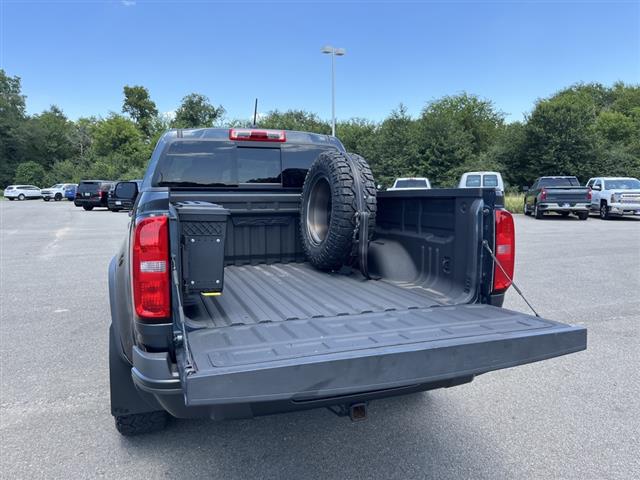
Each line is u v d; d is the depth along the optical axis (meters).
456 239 3.24
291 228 4.48
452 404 3.88
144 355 2.28
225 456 3.13
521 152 37.59
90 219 24.45
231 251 4.30
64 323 6.12
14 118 75.94
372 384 2.14
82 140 81.31
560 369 4.59
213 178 4.25
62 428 3.49
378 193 4.04
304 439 3.35
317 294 3.35
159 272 2.32
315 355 2.13
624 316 6.28
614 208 21.75
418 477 2.89
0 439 3.33
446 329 2.56
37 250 12.87
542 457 3.10
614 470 2.95
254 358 2.10
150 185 4.08
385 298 3.24
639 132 47.19
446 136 37.91
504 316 2.82
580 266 9.98
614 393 4.06
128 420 3.26
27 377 4.39
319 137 4.61
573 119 35.47
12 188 56.12
